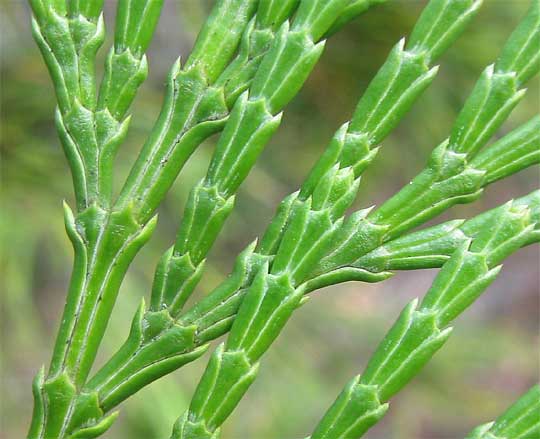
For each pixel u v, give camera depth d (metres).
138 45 0.07
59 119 0.07
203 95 0.07
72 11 0.07
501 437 0.06
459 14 0.07
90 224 0.07
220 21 0.07
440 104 0.14
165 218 0.14
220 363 0.06
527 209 0.06
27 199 0.13
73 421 0.06
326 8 0.06
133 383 0.06
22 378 0.16
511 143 0.07
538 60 0.06
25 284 0.13
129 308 0.13
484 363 0.20
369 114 0.07
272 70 0.06
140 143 0.13
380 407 0.06
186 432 0.06
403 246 0.07
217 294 0.06
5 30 0.14
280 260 0.06
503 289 0.30
